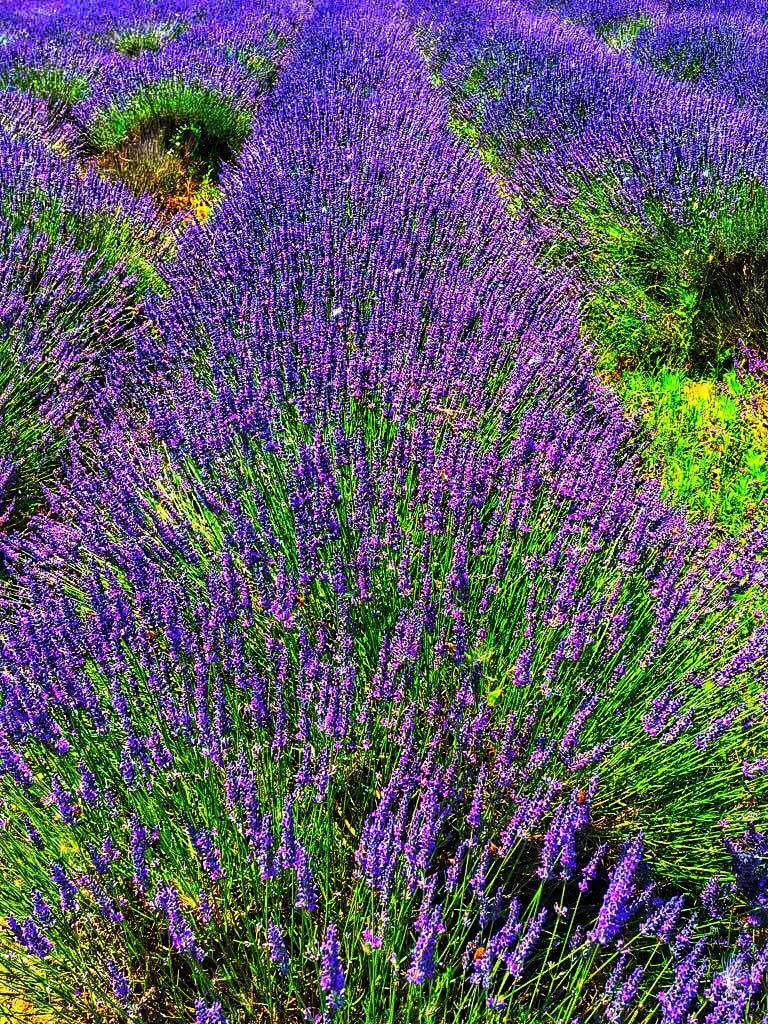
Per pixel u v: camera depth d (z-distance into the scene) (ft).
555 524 6.68
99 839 4.97
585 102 13.74
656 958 5.16
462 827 5.05
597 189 10.96
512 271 9.36
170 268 9.93
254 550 6.27
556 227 10.88
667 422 8.48
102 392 8.07
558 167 11.73
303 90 15.17
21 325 8.56
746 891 5.21
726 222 9.57
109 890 4.89
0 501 7.54
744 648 5.75
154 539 6.67
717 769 5.86
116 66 16.56
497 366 8.13
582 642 5.80
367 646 6.23
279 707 5.32
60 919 4.70
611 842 5.60
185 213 12.70
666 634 5.98
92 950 4.85
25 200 10.17
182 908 4.97
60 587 6.54
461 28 21.31
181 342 8.48
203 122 14.62
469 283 9.12
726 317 9.53
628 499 6.57
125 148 14.37
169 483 7.13
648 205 10.23
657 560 6.40
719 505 7.65
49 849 5.05
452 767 4.97
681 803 5.74
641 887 5.44
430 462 6.77
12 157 10.89
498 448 7.15
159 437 7.53
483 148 14.48
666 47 18.66
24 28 19.54
